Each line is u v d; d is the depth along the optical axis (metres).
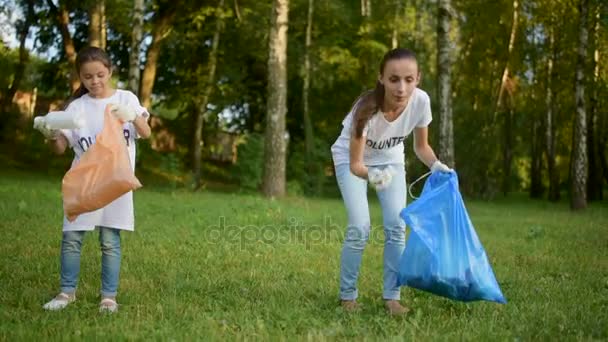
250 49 24.44
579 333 4.10
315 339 3.95
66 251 4.77
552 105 26.27
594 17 19.98
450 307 4.94
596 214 16.47
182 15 23.16
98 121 4.74
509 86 27.17
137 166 24.98
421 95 4.72
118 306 4.76
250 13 23.09
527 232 10.42
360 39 24.48
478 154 25.41
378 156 4.91
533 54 26.12
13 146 27.97
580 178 18.36
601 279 6.25
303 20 24.41
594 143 26.42
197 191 19.64
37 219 9.77
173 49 25.12
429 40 26.14
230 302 5.02
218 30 23.09
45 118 4.50
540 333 4.13
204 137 33.12
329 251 7.66
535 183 28.56
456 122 26.03
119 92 4.86
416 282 4.53
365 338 3.92
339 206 15.39
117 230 4.78
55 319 4.34
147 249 7.47
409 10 24.66
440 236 4.51
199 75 23.91
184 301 4.97
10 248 7.22
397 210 4.89
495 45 26.17
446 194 4.59
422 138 4.98
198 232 9.06
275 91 18.08
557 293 5.55
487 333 4.11
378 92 4.57
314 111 28.02
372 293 5.50
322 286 5.63
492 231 10.80
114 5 20.81
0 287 5.27
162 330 4.06
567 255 7.96
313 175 23.22
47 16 23.92
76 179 4.38
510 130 28.58
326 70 24.91
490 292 4.53
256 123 30.16
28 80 32.34
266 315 4.55
